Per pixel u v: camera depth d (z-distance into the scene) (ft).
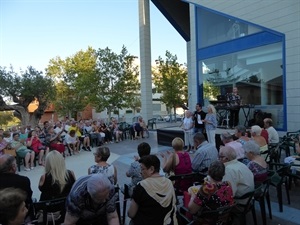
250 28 34.81
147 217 7.95
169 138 36.19
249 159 12.69
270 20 32.14
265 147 17.25
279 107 31.78
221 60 38.93
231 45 37.40
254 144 12.53
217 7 38.45
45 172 10.63
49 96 93.45
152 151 32.04
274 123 32.27
